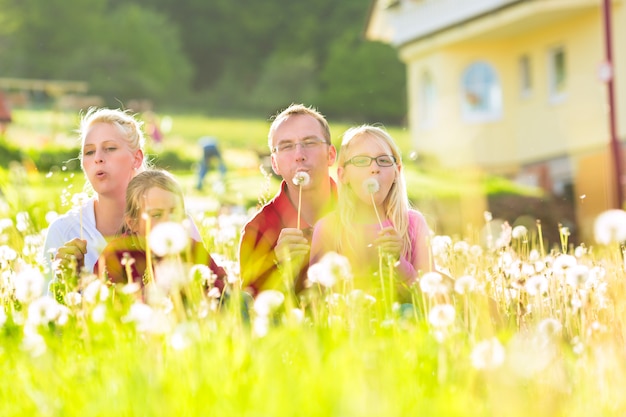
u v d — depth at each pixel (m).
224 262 5.18
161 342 3.15
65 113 55.38
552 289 4.28
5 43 91.62
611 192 22.20
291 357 2.95
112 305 3.60
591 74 29.91
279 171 5.41
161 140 41.03
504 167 33.97
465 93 35.72
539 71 32.75
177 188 4.69
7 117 44.22
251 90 95.88
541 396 2.59
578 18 30.38
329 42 95.88
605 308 4.04
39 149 29.94
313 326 3.57
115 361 2.80
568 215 20.34
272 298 3.16
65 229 5.46
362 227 4.94
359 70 91.69
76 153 26.22
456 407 2.36
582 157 29.62
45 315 3.30
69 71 89.81
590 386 2.76
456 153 30.39
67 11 92.69
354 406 2.20
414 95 38.47
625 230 3.39
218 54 98.44
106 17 95.94
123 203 5.55
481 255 5.54
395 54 92.00
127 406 2.42
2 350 3.12
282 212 5.33
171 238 3.06
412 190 19.14
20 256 5.76
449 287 4.13
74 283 4.35
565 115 30.97
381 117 91.94
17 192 8.02
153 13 97.06
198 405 2.40
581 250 5.52
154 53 93.88
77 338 3.25
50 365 2.77
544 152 32.12
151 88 91.56
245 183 22.44
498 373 2.56
